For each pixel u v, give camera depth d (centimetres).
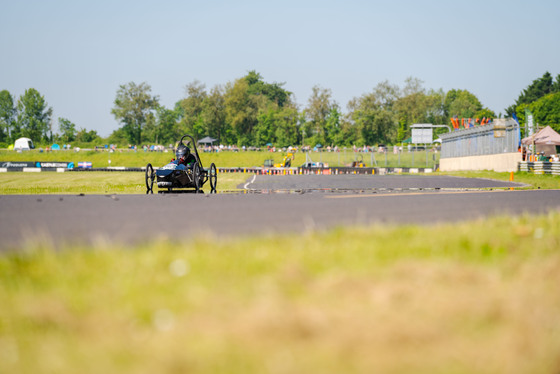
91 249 1549
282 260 1336
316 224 2234
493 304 939
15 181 9725
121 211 2769
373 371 715
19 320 883
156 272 1217
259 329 832
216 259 1331
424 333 820
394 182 8350
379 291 1017
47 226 2170
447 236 1761
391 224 2112
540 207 3225
